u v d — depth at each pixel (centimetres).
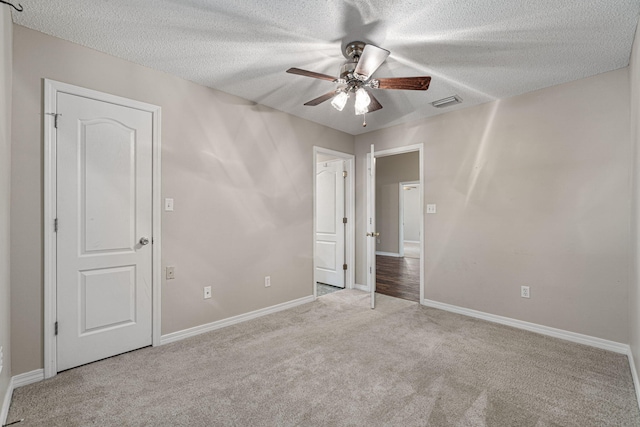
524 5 171
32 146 193
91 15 182
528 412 167
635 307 202
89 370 209
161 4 173
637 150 190
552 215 275
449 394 184
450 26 192
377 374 206
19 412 165
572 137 265
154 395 182
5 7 165
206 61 238
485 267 316
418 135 377
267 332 280
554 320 272
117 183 230
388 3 171
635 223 203
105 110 224
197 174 276
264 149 331
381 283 480
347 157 441
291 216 360
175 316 261
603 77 250
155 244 248
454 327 293
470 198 328
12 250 186
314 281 388
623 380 199
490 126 315
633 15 177
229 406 172
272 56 231
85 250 215
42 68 198
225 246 296
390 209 782
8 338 177
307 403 175
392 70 251
